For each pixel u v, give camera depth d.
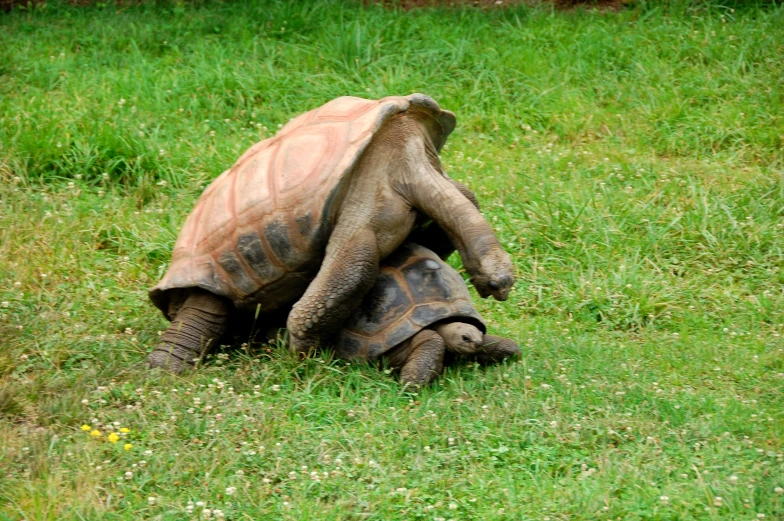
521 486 10.37
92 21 25.72
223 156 19.31
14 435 11.23
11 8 27.02
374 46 23.80
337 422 11.60
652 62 23.50
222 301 13.48
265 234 12.89
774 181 19.53
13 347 13.36
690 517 9.74
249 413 11.68
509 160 20.39
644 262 17.53
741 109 22.00
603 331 15.59
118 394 12.13
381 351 12.61
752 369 13.91
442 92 22.55
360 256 12.49
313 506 9.95
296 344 12.82
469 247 12.72
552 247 17.66
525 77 22.98
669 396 12.72
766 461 10.90
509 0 27.34
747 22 24.89
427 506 9.95
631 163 20.38
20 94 21.61
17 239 16.28
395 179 12.94
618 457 10.92
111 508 9.85
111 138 19.09
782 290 16.88
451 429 11.38
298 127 13.71
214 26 25.19
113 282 15.81
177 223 17.48
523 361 13.23
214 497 10.05
